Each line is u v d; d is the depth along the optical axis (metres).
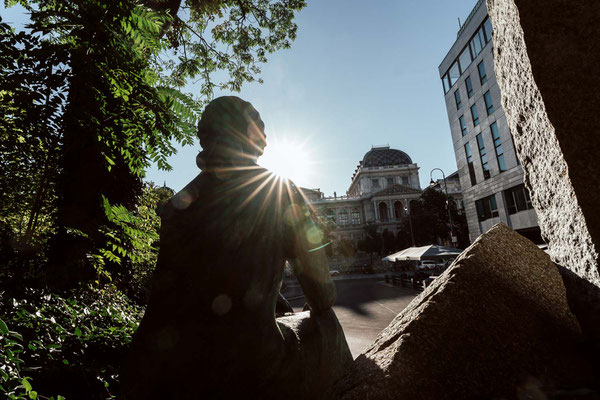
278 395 0.94
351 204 94.19
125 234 2.98
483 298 1.24
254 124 1.27
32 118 2.12
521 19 1.53
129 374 0.96
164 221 1.11
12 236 3.00
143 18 2.49
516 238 1.56
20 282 2.93
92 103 2.37
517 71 1.75
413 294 21.55
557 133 1.42
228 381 0.90
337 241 77.81
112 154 2.77
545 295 1.37
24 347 2.29
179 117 2.69
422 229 56.16
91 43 2.25
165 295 1.00
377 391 0.97
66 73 2.13
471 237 31.05
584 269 1.39
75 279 3.88
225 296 0.98
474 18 27.70
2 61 2.00
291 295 26.89
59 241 3.71
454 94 32.47
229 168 1.17
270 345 0.96
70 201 3.67
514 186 25.11
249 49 13.05
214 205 1.10
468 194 31.11
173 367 0.91
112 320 3.49
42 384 2.12
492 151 27.19
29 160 2.57
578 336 1.29
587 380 1.10
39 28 2.20
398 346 1.07
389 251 72.19
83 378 2.24
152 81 2.72
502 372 1.09
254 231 1.07
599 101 1.39
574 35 1.46
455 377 1.04
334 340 1.18
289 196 1.18
